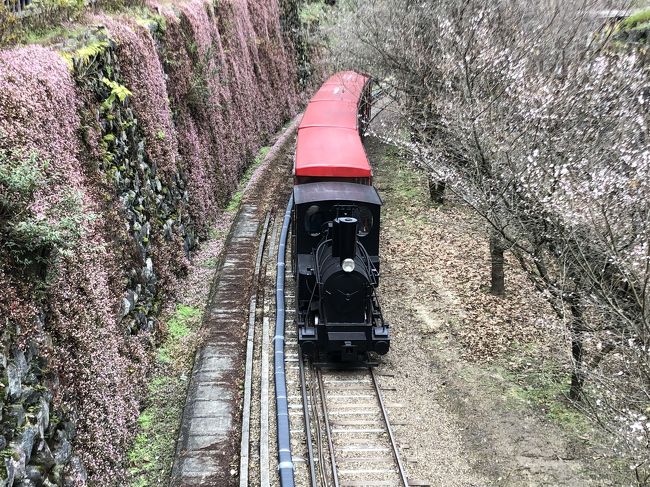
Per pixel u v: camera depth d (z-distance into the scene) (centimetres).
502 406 1016
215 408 980
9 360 618
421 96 1627
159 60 1462
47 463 645
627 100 1062
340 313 1070
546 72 1208
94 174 976
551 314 1243
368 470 863
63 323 752
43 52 937
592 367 968
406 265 1546
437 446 922
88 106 1008
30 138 763
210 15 2012
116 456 838
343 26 2103
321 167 1350
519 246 1034
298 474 848
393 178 2170
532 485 841
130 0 1524
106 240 974
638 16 1456
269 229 1783
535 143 1035
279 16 3247
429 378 1101
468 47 1299
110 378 869
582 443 925
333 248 1051
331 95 2031
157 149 1333
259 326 1249
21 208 656
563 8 1395
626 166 948
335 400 1028
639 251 782
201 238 1667
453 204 1875
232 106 2177
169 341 1191
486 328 1256
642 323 779
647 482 786
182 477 832
